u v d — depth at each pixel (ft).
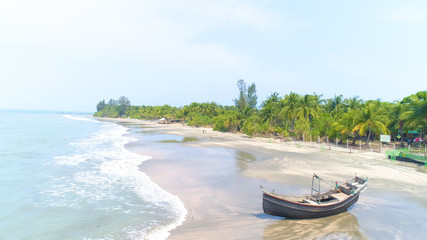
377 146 159.33
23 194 63.31
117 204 57.52
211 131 274.98
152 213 52.75
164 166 95.14
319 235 43.78
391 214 53.72
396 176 83.87
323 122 190.39
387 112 175.01
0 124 338.54
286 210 49.70
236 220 49.78
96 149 136.56
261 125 219.20
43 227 46.26
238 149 140.67
